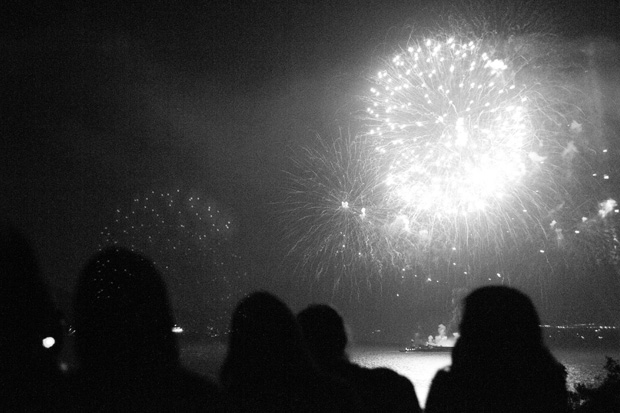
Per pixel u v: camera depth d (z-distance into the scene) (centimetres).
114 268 387
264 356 462
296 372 461
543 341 516
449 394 510
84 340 378
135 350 375
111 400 362
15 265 366
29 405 352
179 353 394
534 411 495
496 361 500
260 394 449
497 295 509
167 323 388
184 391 375
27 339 364
